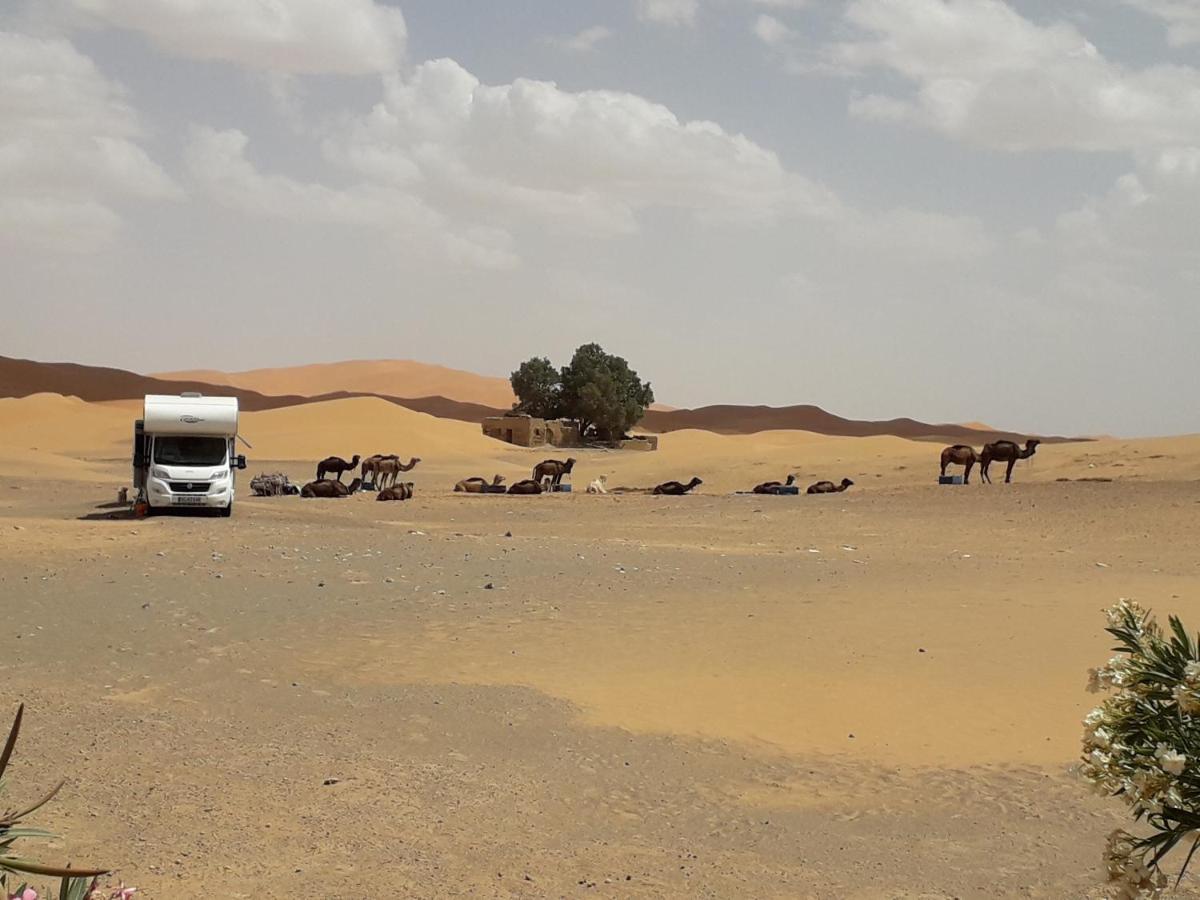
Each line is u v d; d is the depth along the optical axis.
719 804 10.64
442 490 59.16
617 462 82.25
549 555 27.28
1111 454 57.53
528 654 16.59
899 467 63.59
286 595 21.05
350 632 17.97
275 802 10.11
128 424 115.19
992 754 12.23
